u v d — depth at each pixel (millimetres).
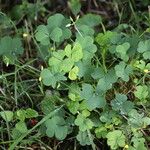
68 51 347
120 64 347
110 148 348
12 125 363
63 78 344
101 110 357
